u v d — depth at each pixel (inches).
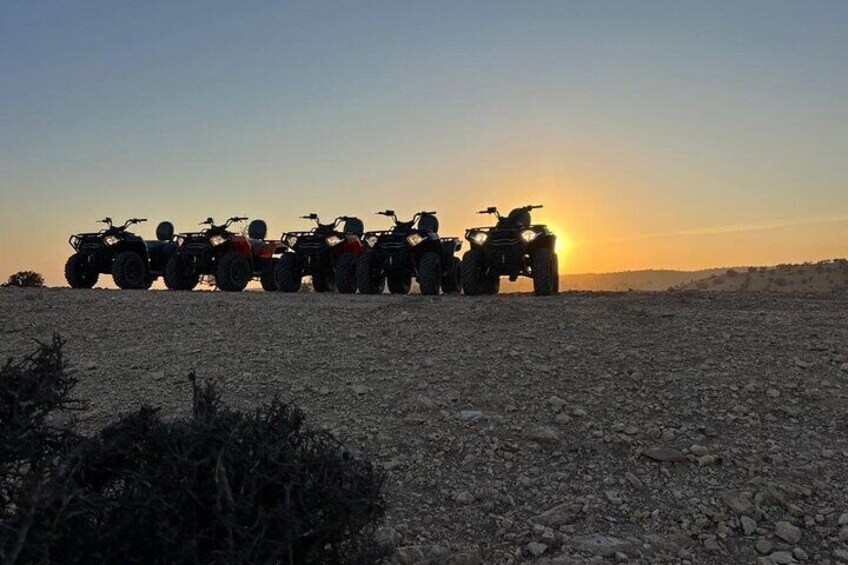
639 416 190.5
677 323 302.5
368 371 240.8
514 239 480.7
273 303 412.2
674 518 139.8
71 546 77.4
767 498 143.6
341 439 178.7
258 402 209.0
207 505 79.4
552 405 200.2
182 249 631.2
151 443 86.5
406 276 614.5
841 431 178.1
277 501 81.8
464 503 148.3
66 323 338.0
